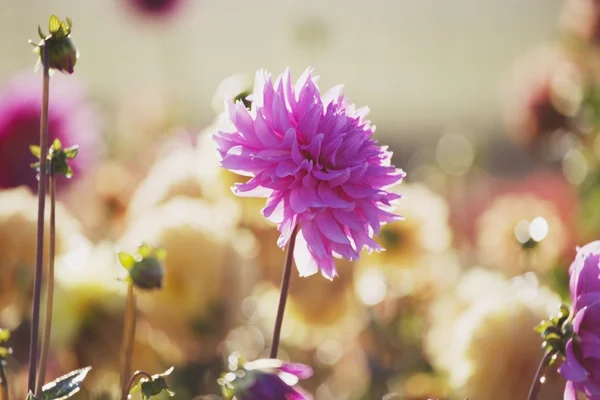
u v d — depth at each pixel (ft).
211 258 4.46
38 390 3.55
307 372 3.32
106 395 4.17
